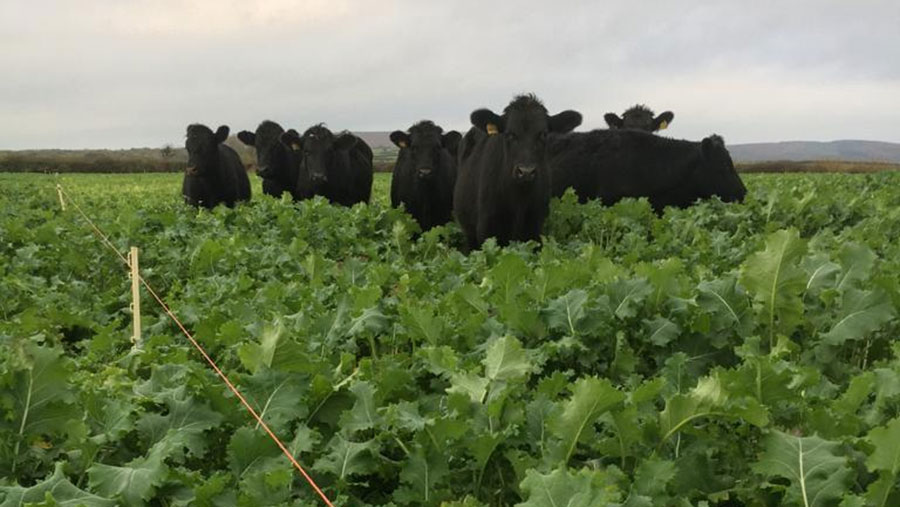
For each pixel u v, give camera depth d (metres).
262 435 3.88
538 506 2.97
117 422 4.05
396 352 6.09
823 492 3.43
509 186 12.05
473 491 3.94
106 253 10.98
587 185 15.13
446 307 6.76
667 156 15.25
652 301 5.87
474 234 13.45
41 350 3.97
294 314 6.70
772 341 5.74
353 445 3.98
